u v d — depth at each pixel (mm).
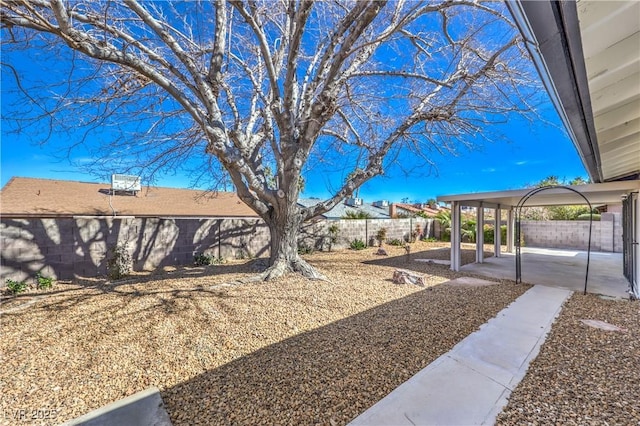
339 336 3787
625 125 3898
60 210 12695
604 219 13602
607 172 6992
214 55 5887
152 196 16672
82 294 5758
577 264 9977
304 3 4875
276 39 7609
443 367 3055
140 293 5711
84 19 4664
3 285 6281
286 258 7227
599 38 2027
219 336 3799
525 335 3881
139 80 6211
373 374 2918
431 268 8969
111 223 7891
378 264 9578
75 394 2652
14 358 3271
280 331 3957
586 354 3340
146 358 3256
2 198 12586
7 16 3781
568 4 1708
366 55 6773
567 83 2570
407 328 4059
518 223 7395
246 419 2311
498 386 2732
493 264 9914
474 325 4211
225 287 6090
